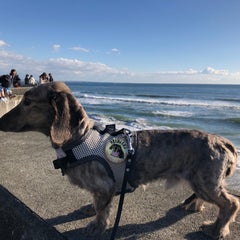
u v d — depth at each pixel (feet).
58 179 2.63
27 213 1.28
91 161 1.74
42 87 1.80
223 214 1.82
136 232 1.89
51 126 1.74
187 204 2.13
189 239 1.83
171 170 1.84
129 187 1.85
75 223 1.98
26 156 3.23
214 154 1.78
